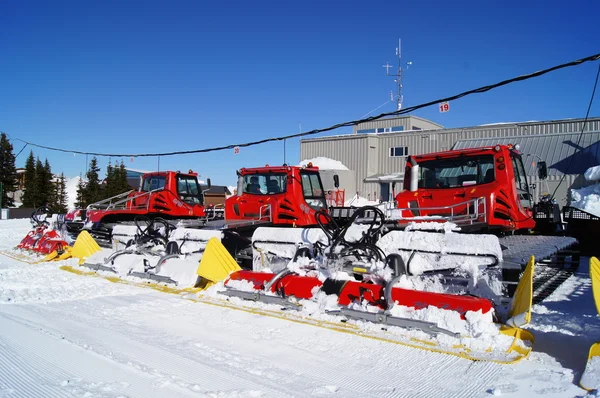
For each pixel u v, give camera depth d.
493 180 7.07
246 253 8.27
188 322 5.14
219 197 22.20
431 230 5.95
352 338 4.46
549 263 7.62
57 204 49.69
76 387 3.22
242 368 3.72
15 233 19.81
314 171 9.98
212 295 6.27
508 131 22.61
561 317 5.25
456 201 7.20
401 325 4.51
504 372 3.59
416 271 5.22
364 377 3.55
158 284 7.28
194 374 3.56
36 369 3.60
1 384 3.28
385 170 25.86
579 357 3.88
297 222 9.17
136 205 13.66
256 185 9.93
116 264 8.34
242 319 5.21
